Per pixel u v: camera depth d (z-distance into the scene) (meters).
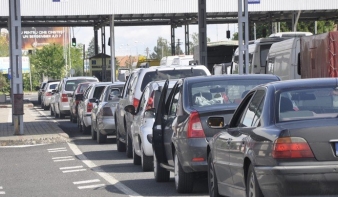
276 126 19.77
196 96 29.89
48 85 134.38
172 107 32.72
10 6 62.38
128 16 125.31
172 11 108.56
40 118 101.62
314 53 58.53
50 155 49.72
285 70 65.31
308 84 21.09
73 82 98.75
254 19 137.75
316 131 19.00
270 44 84.56
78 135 69.19
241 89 30.12
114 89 58.06
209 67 119.62
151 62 146.00
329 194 18.80
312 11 118.31
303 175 18.73
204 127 28.06
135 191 31.23
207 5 107.88
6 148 56.34
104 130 56.66
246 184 21.25
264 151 19.50
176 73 45.88
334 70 55.38
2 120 95.00
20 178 37.53
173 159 31.20
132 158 45.97
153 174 37.16
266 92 21.39
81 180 35.84
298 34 92.88
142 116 38.78
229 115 28.11
